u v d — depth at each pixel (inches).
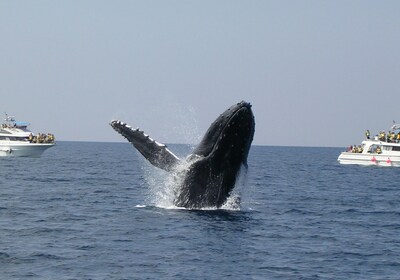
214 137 2170.3
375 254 1759.4
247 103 2052.2
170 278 1440.7
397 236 2087.8
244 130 2071.9
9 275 1453.0
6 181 4340.6
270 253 1715.1
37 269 1505.9
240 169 2196.1
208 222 2080.5
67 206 2694.4
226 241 1830.7
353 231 2169.0
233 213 2258.9
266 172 6314.0
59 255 1648.6
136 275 1461.6
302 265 1599.4
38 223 2176.4
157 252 1680.6
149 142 2276.1
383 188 4441.4
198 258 1624.0
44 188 3740.2
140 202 2837.1
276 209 2684.5
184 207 2335.1
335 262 1647.4
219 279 1444.4
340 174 6328.7
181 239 1836.9
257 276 1477.6
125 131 2276.1
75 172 5659.5
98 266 1539.1
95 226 2090.3
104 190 3590.1
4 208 2628.0
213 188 2241.6
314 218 2461.9
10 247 1745.8
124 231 1967.3
